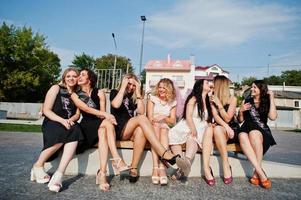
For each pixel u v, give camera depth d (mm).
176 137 4172
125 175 4344
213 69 48156
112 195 3332
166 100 4449
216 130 4082
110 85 18062
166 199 3254
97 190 3516
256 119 4250
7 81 39469
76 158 4301
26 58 41875
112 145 3719
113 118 3857
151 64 39281
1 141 8617
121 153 4320
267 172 4477
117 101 4203
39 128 14094
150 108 4395
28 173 4316
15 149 6980
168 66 38500
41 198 3129
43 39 43781
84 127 4113
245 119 4391
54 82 49281
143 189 3627
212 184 3910
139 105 4500
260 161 3973
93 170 4293
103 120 3912
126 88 4438
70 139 3588
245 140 4051
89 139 4090
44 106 3846
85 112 4176
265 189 3783
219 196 3426
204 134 4125
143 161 4352
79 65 68375
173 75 38281
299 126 33312
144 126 3842
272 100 4270
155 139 3785
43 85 45375
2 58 40844
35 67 42406
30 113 33375
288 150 9539
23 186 3582
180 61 39344
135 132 3994
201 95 4371
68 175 4230
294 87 59562
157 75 38719
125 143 4238
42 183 3746
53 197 3176
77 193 3363
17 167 4750
